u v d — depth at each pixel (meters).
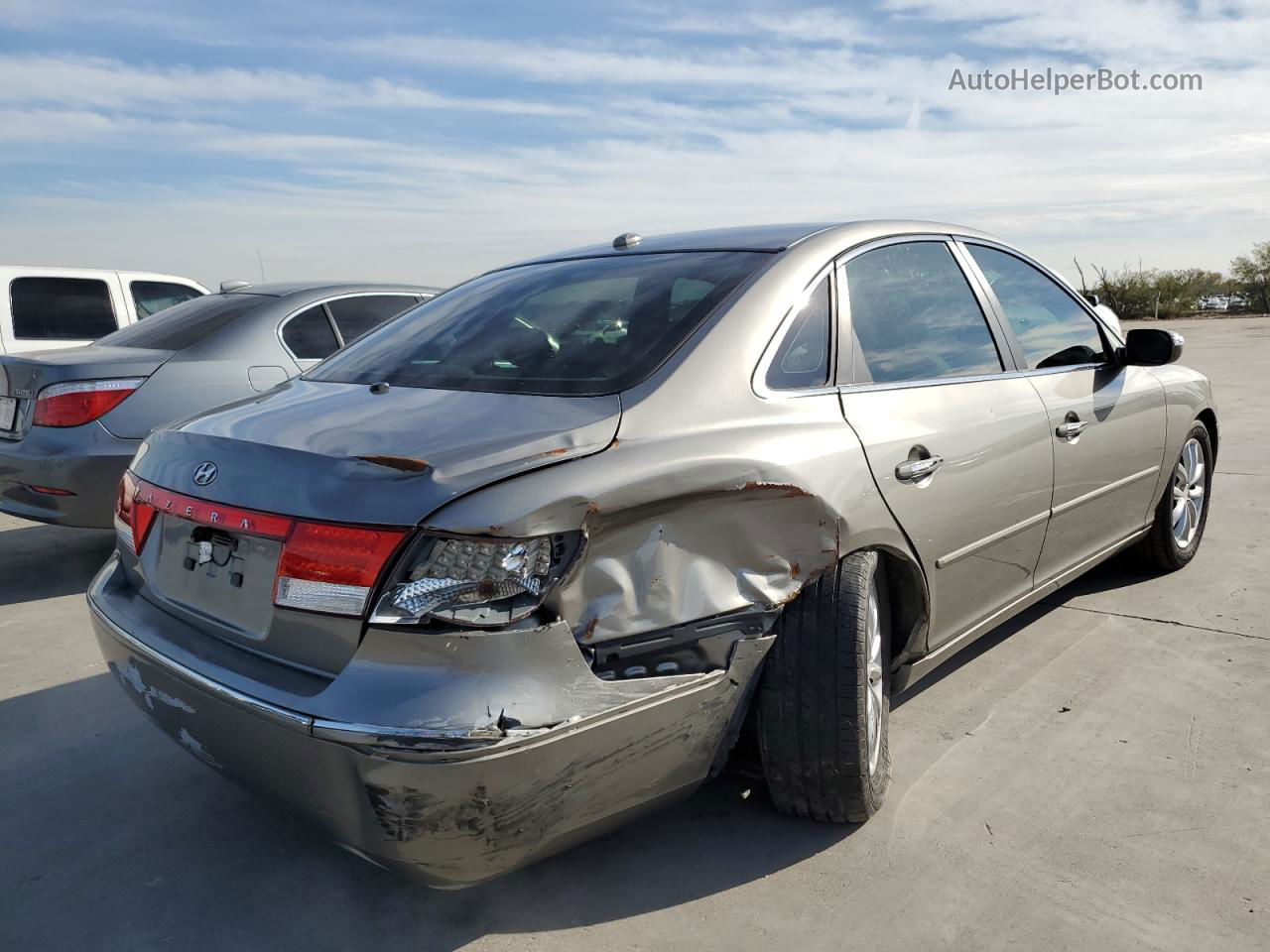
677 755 2.07
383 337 2.95
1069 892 2.23
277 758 1.86
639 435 2.05
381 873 2.42
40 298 8.47
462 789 1.72
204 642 2.09
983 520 2.86
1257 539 5.09
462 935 2.16
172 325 5.36
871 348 2.67
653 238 3.09
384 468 1.86
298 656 1.89
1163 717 3.08
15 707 3.44
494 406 2.17
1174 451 4.18
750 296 2.46
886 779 2.57
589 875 2.36
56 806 2.76
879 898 2.23
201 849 2.54
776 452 2.22
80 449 4.59
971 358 3.03
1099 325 3.76
